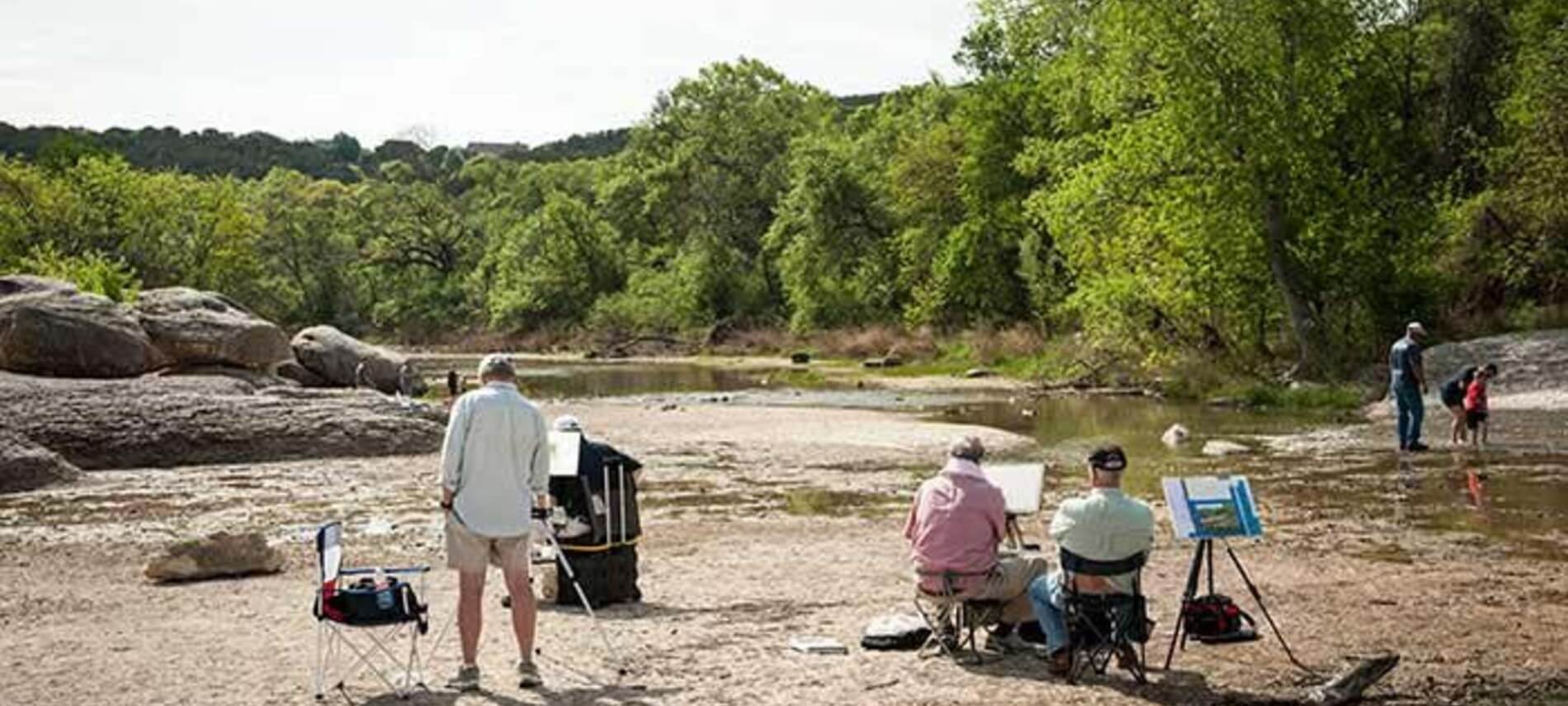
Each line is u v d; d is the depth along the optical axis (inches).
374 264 4495.6
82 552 573.3
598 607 428.1
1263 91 1314.0
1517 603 418.9
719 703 315.6
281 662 355.9
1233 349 1433.3
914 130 3043.8
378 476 861.2
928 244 2500.0
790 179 3176.7
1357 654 358.6
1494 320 1379.2
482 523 324.5
